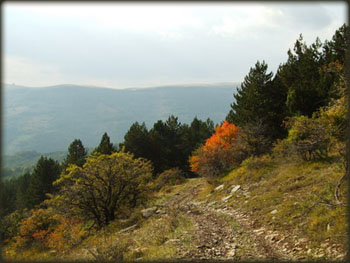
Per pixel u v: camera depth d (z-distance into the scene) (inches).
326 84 924.6
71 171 811.4
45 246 781.3
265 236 365.4
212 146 1136.2
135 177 867.4
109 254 338.6
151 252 337.4
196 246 338.3
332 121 422.6
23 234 901.2
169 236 409.7
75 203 809.5
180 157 2566.4
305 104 974.4
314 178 520.4
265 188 629.0
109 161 842.2
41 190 2235.5
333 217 325.1
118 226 734.5
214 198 798.5
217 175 1087.6
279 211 439.8
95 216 834.8
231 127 1211.2
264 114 1219.9
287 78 1289.4
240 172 894.4
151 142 2374.5
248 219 473.7
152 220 637.9
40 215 932.0
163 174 1723.7
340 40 951.6
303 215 383.2
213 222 488.7
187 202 905.5
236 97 1571.1
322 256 264.1
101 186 847.7
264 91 1352.1
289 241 329.1
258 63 1380.4
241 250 319.3
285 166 717.3
